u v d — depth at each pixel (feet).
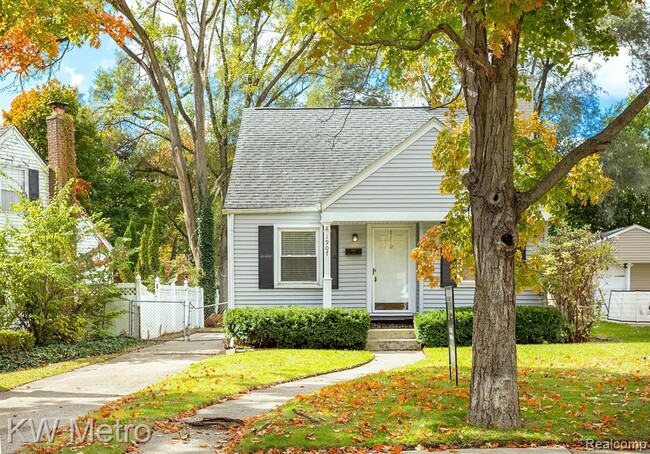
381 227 63.00
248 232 62.69
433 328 53.98
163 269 97.66
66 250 58.85
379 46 33.83
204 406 31.22
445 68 38.06
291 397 33.50
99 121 122.72
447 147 35.68
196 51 107.86
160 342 64.85
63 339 57.98
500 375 25.58
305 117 73.10
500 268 25.91
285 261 62.64
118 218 127.95
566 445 23.49
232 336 55.67
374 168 59.82
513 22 23.11
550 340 54.19
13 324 56.75
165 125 120.47
